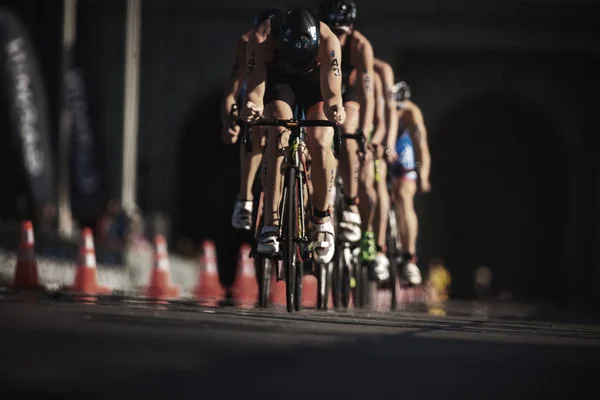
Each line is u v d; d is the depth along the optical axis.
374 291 39.59
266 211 23.84
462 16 118.31
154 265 42.06
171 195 118.62
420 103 123.88
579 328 26.62
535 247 135.75
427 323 23.17
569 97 124.88
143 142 118.25
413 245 35.12
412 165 35.00
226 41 119.69
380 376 11.30
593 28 119.69
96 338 14.23
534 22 119.25
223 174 129.12
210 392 9.54
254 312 23.72
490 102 131.88
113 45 114.06
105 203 94.25
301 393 9.75
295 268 24.69
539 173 135.12
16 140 69.69
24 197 61.88
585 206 125.00
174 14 118.62
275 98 23.61
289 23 22.81
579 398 10.34
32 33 103.81
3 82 70.44
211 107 126.25
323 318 22.48
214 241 128.62
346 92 28.52
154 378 10.35
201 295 45.56
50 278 45.72
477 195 138.25
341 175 28.09
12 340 13.48
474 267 126.06
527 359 14.02
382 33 118.12
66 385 9.61
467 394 10.11
